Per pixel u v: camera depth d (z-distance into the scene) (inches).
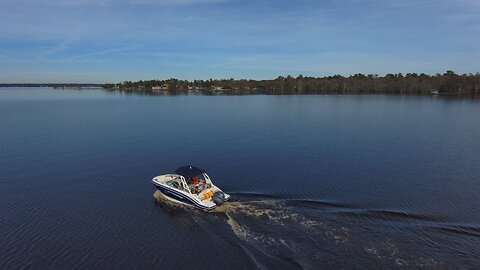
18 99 7593.5
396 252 906.1
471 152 2032.5
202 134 2642.7
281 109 4677.7
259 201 1250.0
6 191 1405.0
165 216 1168.8
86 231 1071.6
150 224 1113.4
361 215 1131.9
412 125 3080.7
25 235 1047.0
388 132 2721.5
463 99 6392.7
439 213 1159.0
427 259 876.0
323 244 949.8
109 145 2229.3
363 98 7007.9
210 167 1724.9
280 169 1683.1
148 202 1291.8
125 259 922.1
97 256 935.7
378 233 1005.2
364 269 837.8
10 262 907.4
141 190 1413.6
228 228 1056.8
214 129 2888.8
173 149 2118.6
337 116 3809.1
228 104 5629.9
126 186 1462.8
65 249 969.5
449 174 1610.5
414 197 1310.3
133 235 1045.2
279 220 1093.1
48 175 1606.8
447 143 2288.4
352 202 1249.4
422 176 1578.5
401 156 1943.9
